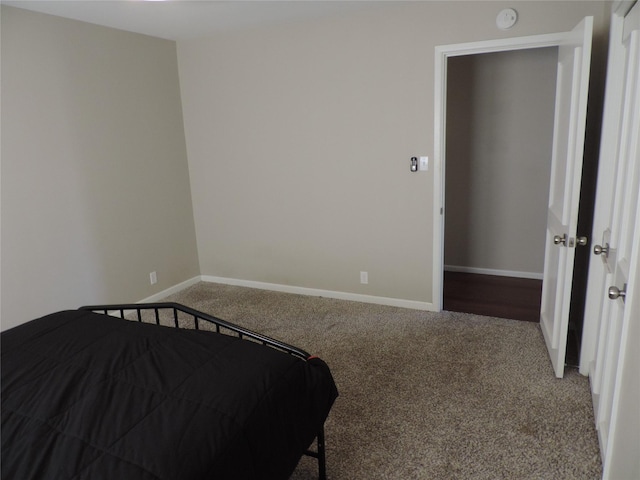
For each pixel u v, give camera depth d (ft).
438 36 10.50
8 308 9.78
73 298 11.12
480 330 10.92
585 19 7.29
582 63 7.42
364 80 11.48
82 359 5.65
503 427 7.33
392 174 11.76
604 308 6.97
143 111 12.61
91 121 11.17
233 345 5.98
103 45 11.33
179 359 5.61
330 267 13.24
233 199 14.07
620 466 4.71
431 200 11.48
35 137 9.97
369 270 12.73
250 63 12.70
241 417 4.63
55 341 6.15
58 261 10.69
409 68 10.94
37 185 10.09
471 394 8.27
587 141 9.63
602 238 7.44
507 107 14.01
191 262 14.89
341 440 7.16
